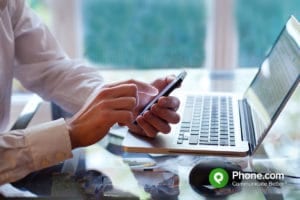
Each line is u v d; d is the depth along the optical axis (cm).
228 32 194
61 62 108
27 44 108
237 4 189
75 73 105
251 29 192
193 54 195
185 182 76
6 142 75
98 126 77
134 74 129
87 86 101
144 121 86
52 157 75
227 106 103
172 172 79
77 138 77
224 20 192
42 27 112
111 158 85
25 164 75
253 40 192
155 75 127
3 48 97
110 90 82
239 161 80
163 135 86
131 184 75
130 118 80
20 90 127
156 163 83
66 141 76
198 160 81
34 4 186
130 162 84
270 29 191
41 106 107
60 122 79
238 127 89
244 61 193
